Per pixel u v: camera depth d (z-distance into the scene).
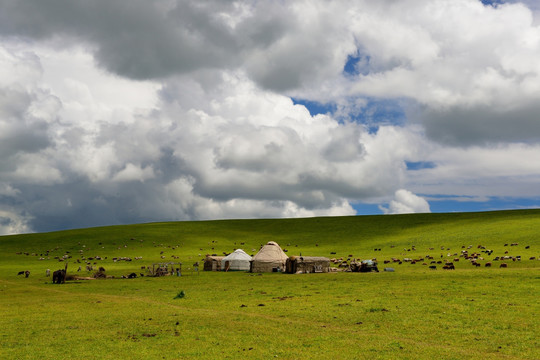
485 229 129.00
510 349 18.00
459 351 17.86
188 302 34.94
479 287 38.66
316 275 64.62
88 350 19.33
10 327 25.34
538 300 30.44
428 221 171.00
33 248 141.50
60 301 38.00
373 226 171.38
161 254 123.00
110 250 133.00
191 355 18.11
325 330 22.45
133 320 26.62
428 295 34.47
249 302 33.97
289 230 176.38
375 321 24.42
